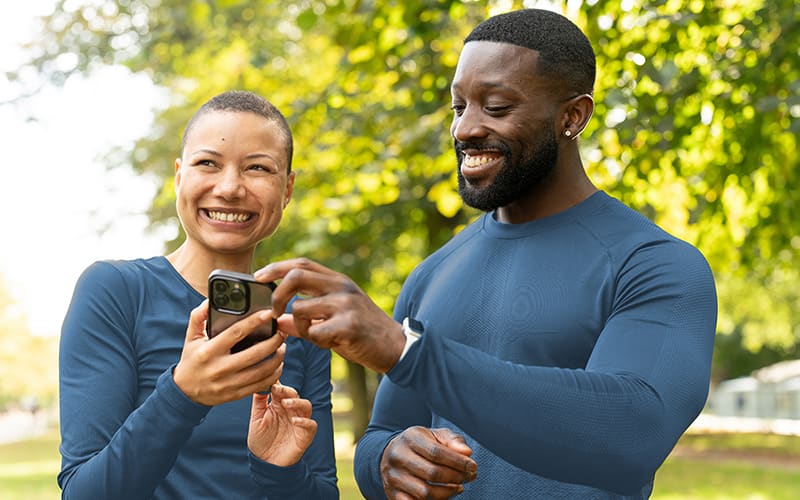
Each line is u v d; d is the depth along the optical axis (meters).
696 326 2.00
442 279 2.52
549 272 2.28
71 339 2.32
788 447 22.22
